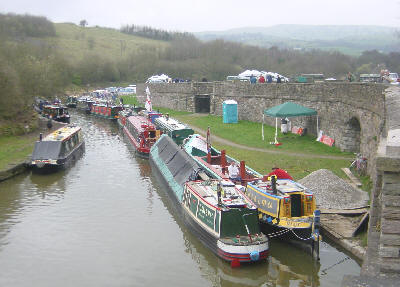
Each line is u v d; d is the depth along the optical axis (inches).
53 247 737.0
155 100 2768.2
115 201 971.3
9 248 733.9
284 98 1592.0
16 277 639.8
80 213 896.3
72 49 5551.2
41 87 2950.3
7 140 1598.2
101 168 1273.4
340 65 3592.5
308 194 687.1
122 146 1627.7
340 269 619.5
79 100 3149.6
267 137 1460.4
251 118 1844.2
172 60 4690.0
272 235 689.0
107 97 3289.9
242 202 691.4
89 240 762.8
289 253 685.9
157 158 1216.2
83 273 648.4
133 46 6412.4
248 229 661.3
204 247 706.8
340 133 1214.3
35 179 1159.0
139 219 861.8
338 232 674.8
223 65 4138.8
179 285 613.6
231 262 631.2
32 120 1952.5
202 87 2273.6
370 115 971.3
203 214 717.9
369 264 475.8
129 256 701.3
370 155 921.5
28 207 934.4
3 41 2765.7
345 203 790.5
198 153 1151.6
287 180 774.5
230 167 893.2
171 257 698.2
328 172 869.8
